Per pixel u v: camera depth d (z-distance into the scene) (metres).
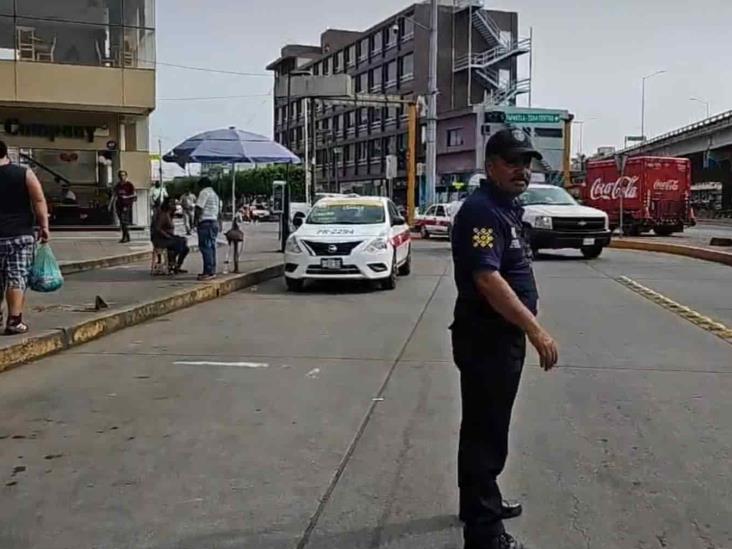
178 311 12.05
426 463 5.27
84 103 26.55
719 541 4.14
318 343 9.43
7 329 8.55
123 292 12.55
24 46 26.06
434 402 6.77
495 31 73.00
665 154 66.00
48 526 4.29
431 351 8.96
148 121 29.81
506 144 3.81
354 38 87.50
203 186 14.52
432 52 36.75
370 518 4.40
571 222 21.58
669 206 33.56
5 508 4.52
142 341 9.51
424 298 13.77
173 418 6.27
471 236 3.78
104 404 6.66
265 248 24.25
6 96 25.80
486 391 3.88
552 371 7.93
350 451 5.51
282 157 16.16
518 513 4.43
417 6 74.44
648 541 4.14
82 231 27.62
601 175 35.53
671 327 10.55
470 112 66.62
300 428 6.03
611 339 9.67
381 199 16.75
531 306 3.92
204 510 4.50
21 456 5.38
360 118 85.38
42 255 8.77
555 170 61.62
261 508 4.53
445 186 69.50
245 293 14.47
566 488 4.85
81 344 9.25
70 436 5.80
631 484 4.91
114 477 5.00
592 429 6.02
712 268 19.05
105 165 29.33
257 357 8.59
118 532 4.21
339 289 15.06
